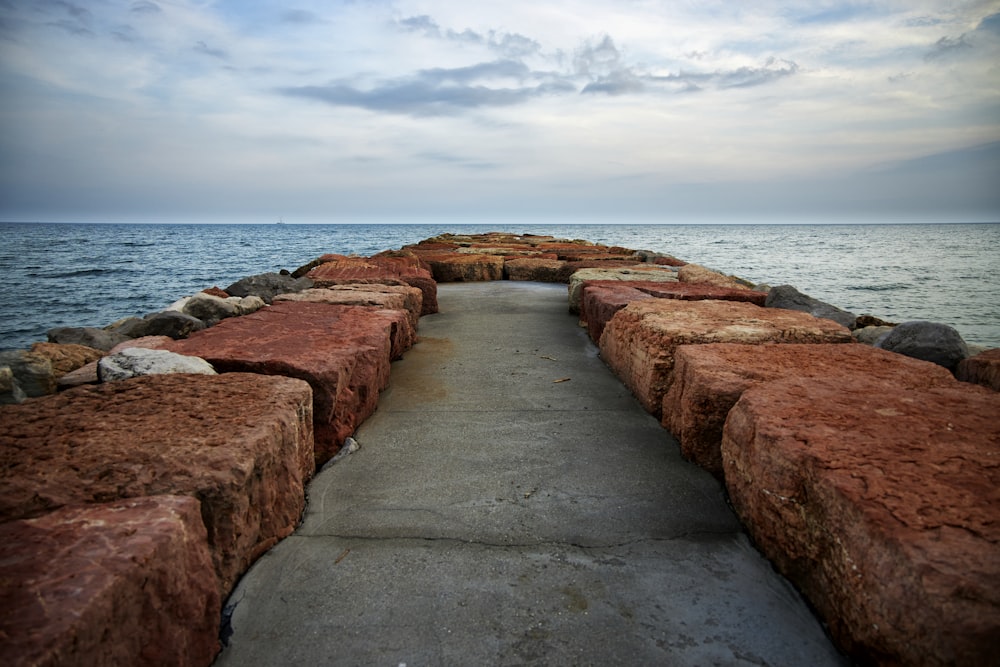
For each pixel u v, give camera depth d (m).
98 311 17.69
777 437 2.10
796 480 1.97
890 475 1.79
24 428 2.17
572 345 5.94
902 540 1.49
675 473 2.94
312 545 2.32
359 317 4.79
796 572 2.04
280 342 3.76
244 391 2.65
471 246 17.02
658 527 2.45
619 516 2.54
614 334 4.93
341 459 3.14
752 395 2.52
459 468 3.03
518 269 12.04
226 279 26.97
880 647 1.53
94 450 1.99
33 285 24.06
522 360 5.30
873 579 1.54
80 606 1.24
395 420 3.74
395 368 5.00
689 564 2.20
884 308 17.62
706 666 1.72
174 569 1.54
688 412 3.02
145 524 1.57
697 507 2.61
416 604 1.98
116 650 1.34
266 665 1.73
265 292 8.16
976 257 42.09
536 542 2.35
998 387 3.18
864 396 2.50
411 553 2.27
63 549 1.44
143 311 17.72
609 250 15.50
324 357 3.36
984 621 1.29
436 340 6.16
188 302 6.93
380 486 2.83
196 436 2.13
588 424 3.64
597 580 2.11
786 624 1.88
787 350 3.38
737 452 2.44
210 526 1.88
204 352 3.42
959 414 2.29
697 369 3.03
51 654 1.12
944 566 1.40
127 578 1.37
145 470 1.88
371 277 7.68
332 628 1.87
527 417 3.79
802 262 36.22
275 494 2.30
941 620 1.33
